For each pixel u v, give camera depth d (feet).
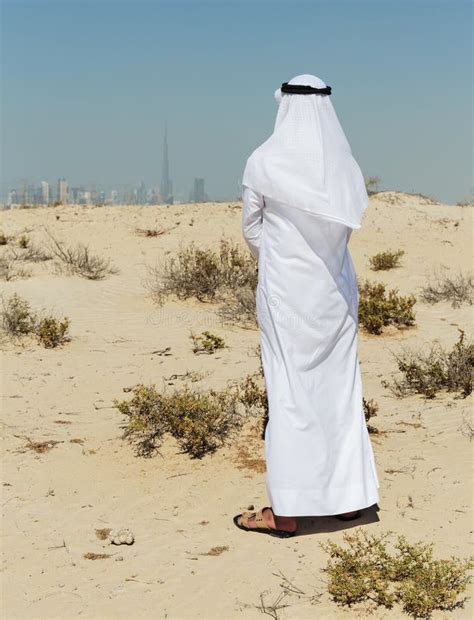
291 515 14.05
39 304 37.22
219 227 56.65
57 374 25.81
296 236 14.08
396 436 19.81
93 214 62.59
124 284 41.96
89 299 38.68
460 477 16.98
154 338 31.48
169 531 14.79
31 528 14.78
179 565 13.51
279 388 14.20
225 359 27.99
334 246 14.15
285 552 13.97
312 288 14.14
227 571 13.30
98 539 14.44
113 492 16.48
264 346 14.64
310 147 13.94
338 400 14.58
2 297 37.06
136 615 11.98
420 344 30.94
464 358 24.71
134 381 24.99
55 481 16.93
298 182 13.76
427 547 13.67
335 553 13.03
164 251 49.65
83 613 12.02
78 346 29.91
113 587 12.80
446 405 22.53
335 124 14.39
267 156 14.05
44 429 20.16
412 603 11.89
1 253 48.73
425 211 65.87
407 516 15.20
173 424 19.25
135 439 19.39
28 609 12.11
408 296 40.16
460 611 11.99
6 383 24.57
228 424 20.04
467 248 53.06
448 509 15.46
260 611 12.07
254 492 16.44
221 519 15.30
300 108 14.10
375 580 12.34
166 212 63.31
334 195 13.80
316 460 14.19
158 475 17.35
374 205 67.62
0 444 18.94
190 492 16.49
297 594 12.53
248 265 41.34
